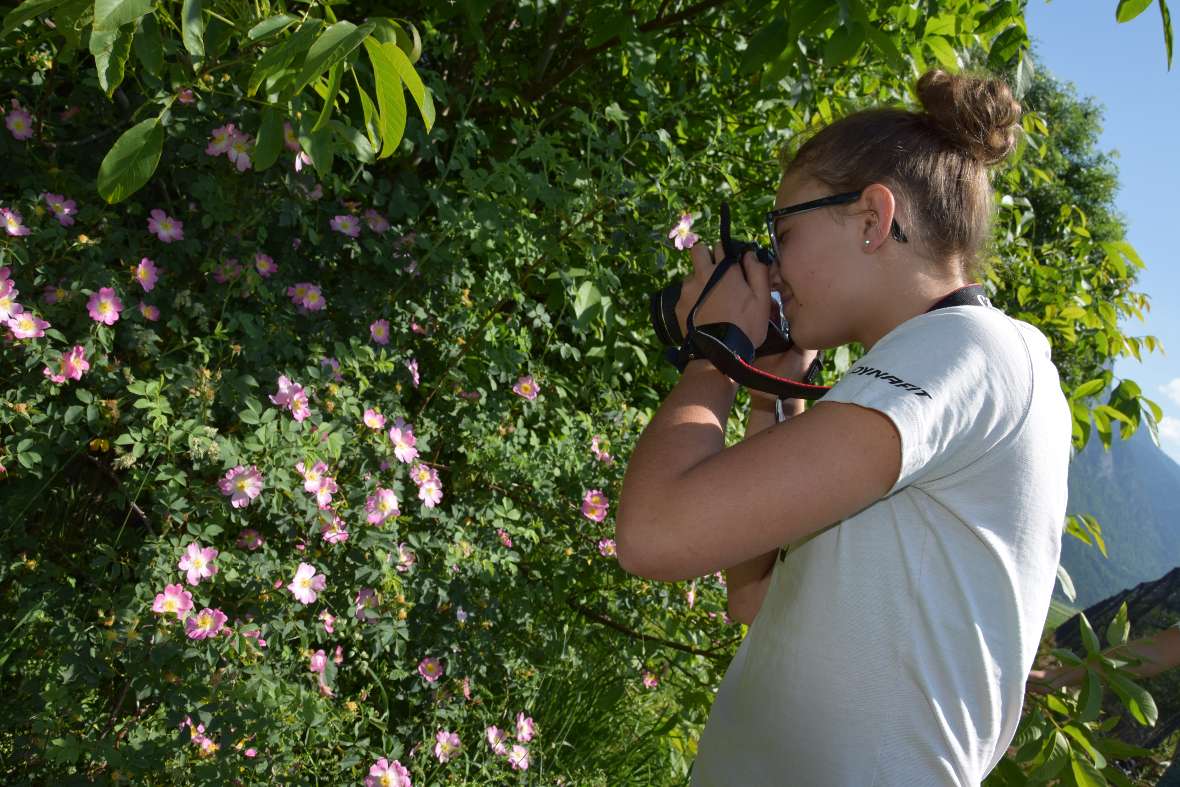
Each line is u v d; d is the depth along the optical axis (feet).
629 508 2.79
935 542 2.80
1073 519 8.83
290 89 4.77
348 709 6.97
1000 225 10.26
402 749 7.38
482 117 10.83
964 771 2.82
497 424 8.27
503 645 8.00
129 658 5.61
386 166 8.86
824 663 2.91
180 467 6.43
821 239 3.10
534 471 8.09
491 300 8.36
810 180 3.16
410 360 8.09
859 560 2.88
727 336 3.11
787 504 2.59
